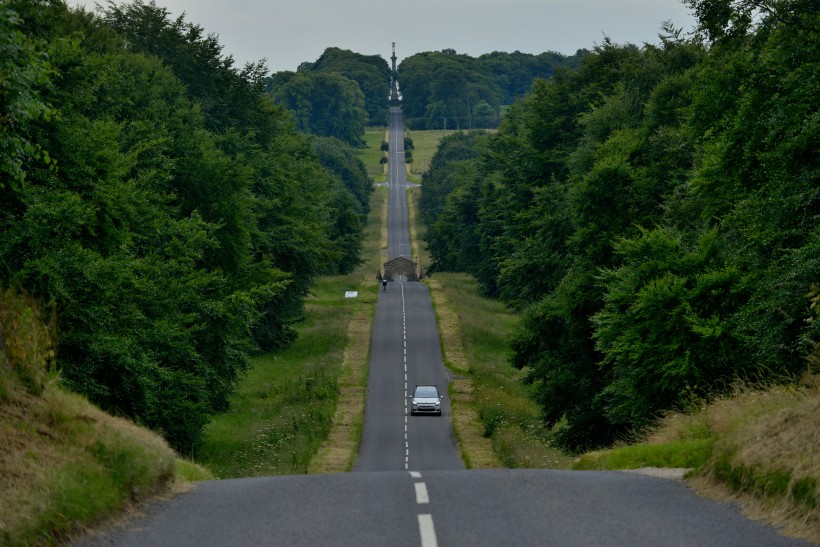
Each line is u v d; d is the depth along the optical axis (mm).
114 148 62156
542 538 16656
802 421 21984
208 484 23578
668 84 86688
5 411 20875
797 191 45500
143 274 62969
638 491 21516
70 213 49312
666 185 75375
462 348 139375
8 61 27688
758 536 17078
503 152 181125
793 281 42750
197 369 64625
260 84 148875
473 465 75812
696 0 46000
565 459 67562
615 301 55719
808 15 45312
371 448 86188
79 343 49312
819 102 45375
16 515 16672
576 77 134375
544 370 73375
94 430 21953
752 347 46656
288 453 76625
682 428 32281
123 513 19391
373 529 17375
